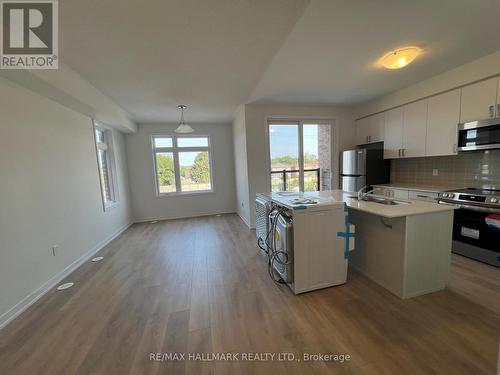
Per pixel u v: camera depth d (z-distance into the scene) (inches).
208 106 169.2
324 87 135.9
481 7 67.0
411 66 110.8
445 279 83.8
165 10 64.7
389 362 54.9
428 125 129.8
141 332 68.9
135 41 80.4
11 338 68.1
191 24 71.9
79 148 129.3
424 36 83.2
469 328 64.5
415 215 76.7
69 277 107.5
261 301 82.5
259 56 94.9
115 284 99.4
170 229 188.9
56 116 109.4
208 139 235.0
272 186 182.4
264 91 139.3
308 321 70.7
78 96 106.7
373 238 92.2
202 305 81.6
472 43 89.4
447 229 82.1
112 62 95.3
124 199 199.3
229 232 172.7
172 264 118.7
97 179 148.4
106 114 138.0
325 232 86.9
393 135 153.3
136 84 120.2
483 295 79.1
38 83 87.1
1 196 77.7
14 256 80.8
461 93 112.8
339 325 68.3
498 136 98.4
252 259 120.9
